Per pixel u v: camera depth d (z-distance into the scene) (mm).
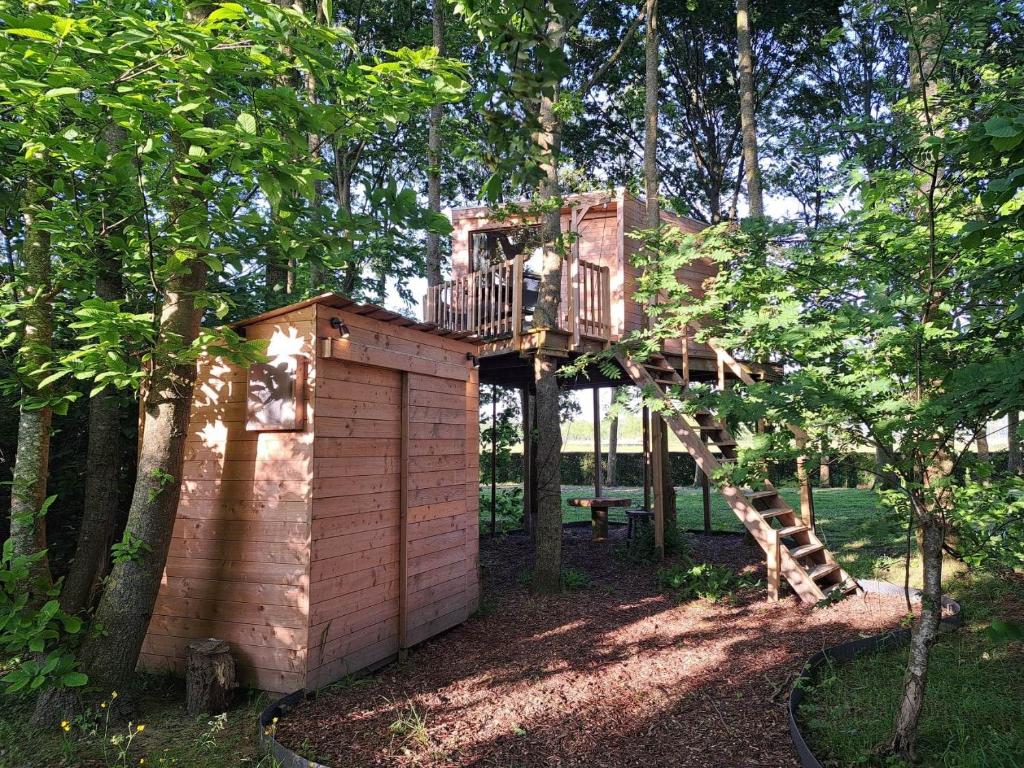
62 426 5945
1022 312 2324
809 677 4277
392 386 5422
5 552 3533
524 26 1911
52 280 4375
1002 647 4598
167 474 4246
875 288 3424
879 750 3229
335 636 4570
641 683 4531
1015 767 3010
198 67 3051
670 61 17062
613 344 8352
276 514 4527
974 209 3949
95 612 4414
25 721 3938
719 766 3350
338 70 3523
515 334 7777
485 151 2227
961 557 3486
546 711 4082
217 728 3857
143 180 3916
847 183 3984
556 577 7332
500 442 12633
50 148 3311
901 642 4918
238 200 3686
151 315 3660
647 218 8438
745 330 5898
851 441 3633
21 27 2787
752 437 4398
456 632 5922
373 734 3752
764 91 16578
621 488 21562
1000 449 12430
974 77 3969
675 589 7277
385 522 5215
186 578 4738
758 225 4926
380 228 4039
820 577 6812
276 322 4723
